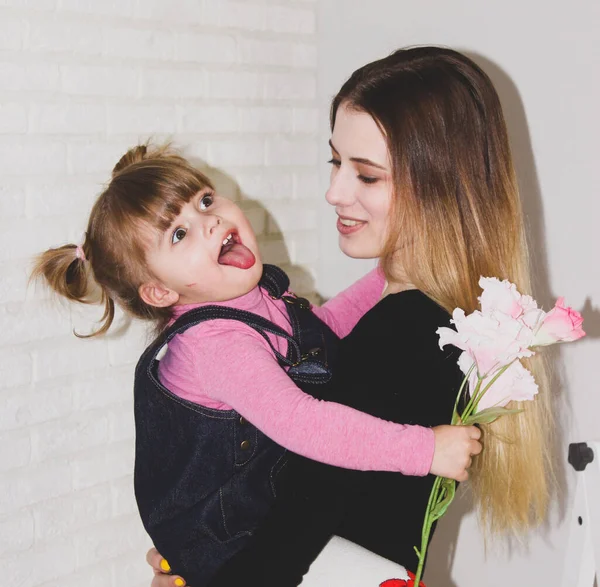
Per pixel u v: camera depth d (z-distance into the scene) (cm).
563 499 190
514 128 185
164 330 121
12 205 168
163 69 189
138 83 184
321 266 236
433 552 219
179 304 124
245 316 117
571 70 173
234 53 204
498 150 114
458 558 213
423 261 111
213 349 113
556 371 187
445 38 195
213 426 118
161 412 120
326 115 225
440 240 110
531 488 119
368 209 115
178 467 120
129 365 192
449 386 107
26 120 168
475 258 111
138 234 118
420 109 110
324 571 105
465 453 100
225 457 118
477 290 111
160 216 117
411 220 110
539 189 183
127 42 181
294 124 223
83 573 191
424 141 109
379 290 143
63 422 183
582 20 169
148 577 203
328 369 121
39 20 167
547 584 197
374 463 100
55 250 132
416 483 109
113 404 190
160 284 121
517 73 182
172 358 121
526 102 182
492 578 208
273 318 124
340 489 103
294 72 220
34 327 175
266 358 112
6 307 170
